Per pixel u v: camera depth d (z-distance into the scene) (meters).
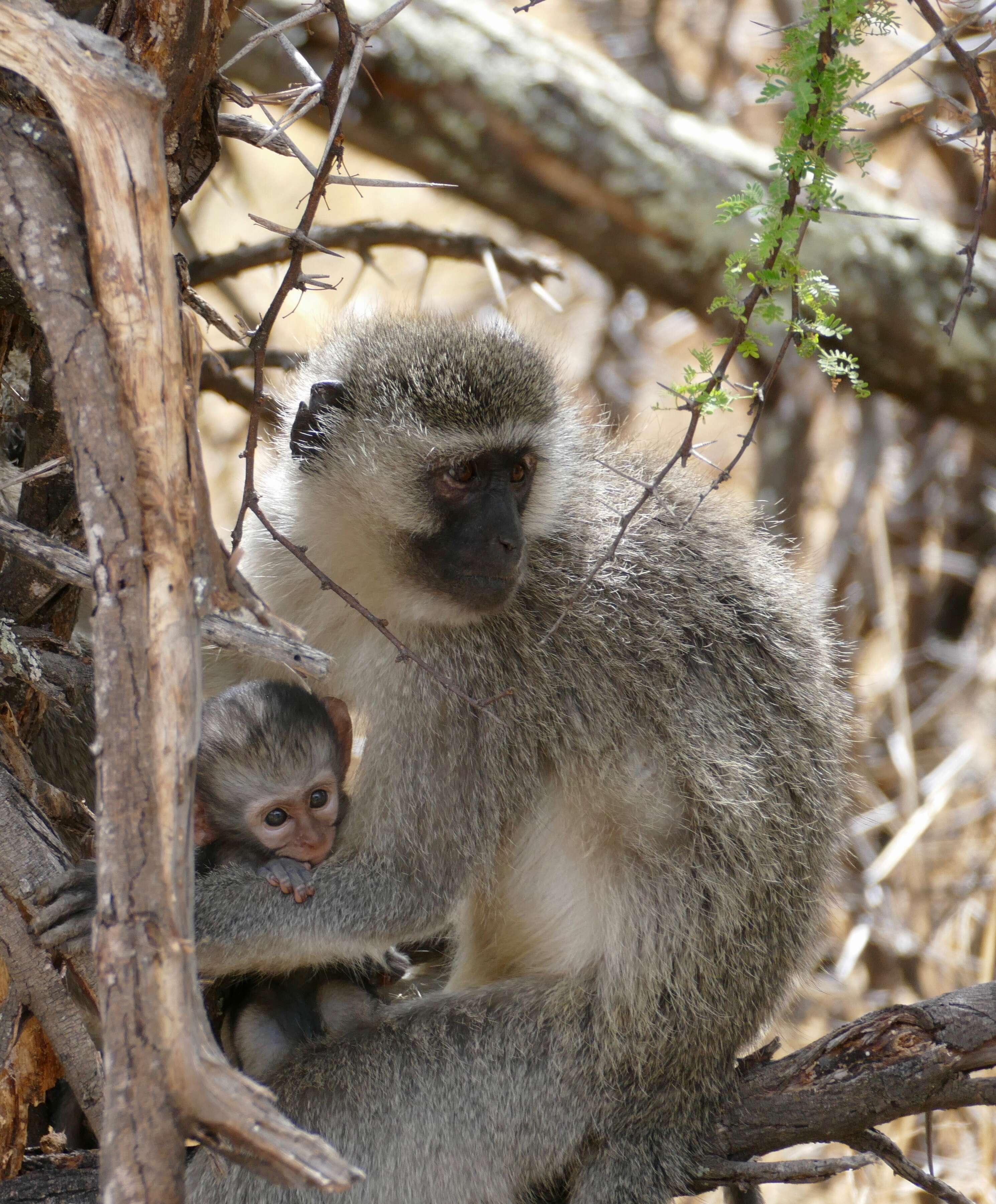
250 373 12.09
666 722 7.67
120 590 4.03
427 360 7.85
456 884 7.35
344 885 7.11
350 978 7.62
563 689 7.63
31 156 4.39
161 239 4.13
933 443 15.92
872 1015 6.89
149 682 4.02
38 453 6.30
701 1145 7.15
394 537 7.66
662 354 17.86
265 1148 3.83
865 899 12.76
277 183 19.47
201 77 5.46
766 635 8.18
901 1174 6.78
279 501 8.36
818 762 8.14
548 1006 7.38
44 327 4.15
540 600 7.77
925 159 16.55
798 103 5.48
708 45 18.53
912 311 12.66
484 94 12.45
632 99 13.01
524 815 7.59
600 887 7.70
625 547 8.04
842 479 16.58
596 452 8.67
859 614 15.16
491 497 7.61
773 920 7.73
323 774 7.37
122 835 3.96
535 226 13.16
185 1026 3.88
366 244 10.55
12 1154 5.84
